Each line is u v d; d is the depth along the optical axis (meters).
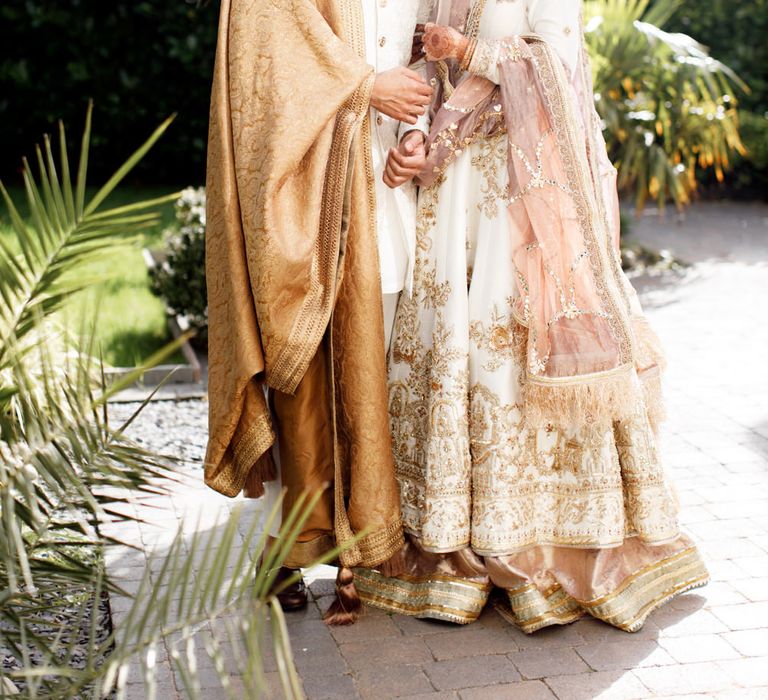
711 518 3.79
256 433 2.96
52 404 2.15
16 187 9.71
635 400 3.04
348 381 3.00
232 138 2.89
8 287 2.30
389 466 3.06
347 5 2.93
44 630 3.00
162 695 2.74
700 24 10.50
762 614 3.13
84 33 9.74
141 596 1.98
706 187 10.92
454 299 3.05
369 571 3.27
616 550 3.12
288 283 2.83
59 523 2.22
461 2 3.09
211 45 9.91
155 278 6.38
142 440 4.61
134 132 10.20
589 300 2.99
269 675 2.84
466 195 3.07
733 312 6.68
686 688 2.76
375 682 2.81
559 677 2.83
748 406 5.00
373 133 3.08
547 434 3.09
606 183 3.29
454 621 3.08
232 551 3.54
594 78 7.67
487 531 3.03
